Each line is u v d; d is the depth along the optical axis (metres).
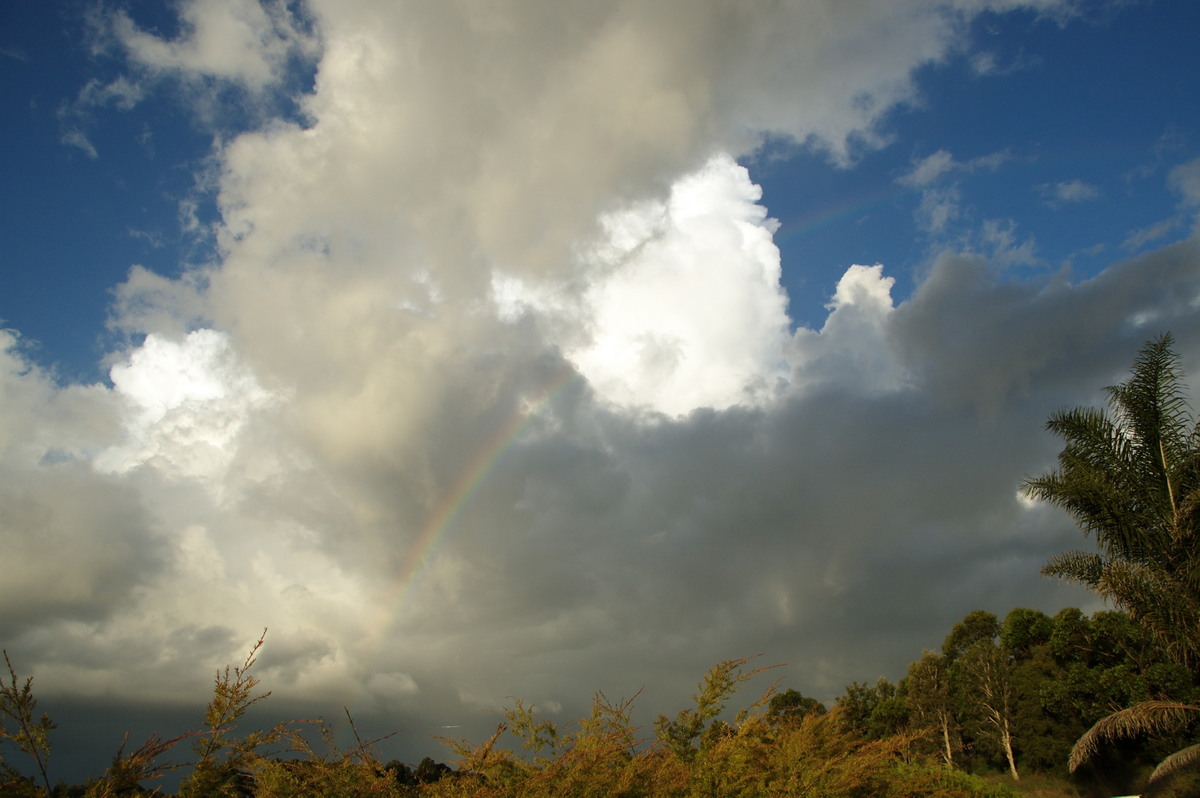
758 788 8.55
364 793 6.82
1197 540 16.81
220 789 6.02
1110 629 31.20
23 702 5.61
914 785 10.33
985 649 41.44
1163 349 18.06
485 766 7.95
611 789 7.86
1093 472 17.92
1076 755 17.03
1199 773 15.08
